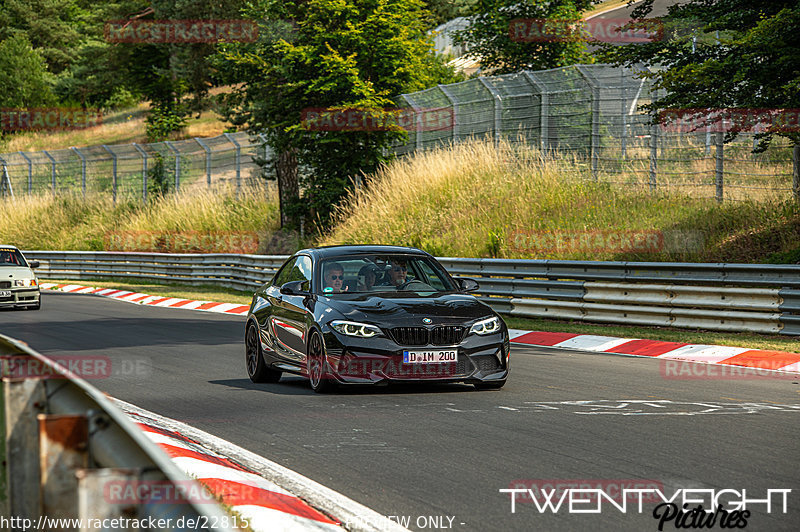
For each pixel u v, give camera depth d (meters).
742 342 30.12
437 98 66.81
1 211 103.00
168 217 81.62
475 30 87.81
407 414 18.97
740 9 35.88
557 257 47.56
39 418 5.86
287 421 18.34
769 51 32.38
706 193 50.41
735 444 15.69
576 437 16.38
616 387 22.78
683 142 56.50
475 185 59.31
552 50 85.56
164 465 5.24
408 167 64.50
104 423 6.03
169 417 19.02
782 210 43.38
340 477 13.62
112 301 58.34
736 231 43.12
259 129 67.06
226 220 77.44
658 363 27.77
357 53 64.19
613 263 37.38
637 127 57.56
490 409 19.48
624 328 36.12
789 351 28.28
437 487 12.91
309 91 62.00
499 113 63.28
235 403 20.80
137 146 94.50
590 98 58.72
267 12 64.56
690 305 34.31
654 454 14.91
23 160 122.75
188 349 32.03
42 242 94.88
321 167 68.12
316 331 21.75
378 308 21.69
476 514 11.50
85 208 97.81
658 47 36.59
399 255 24.36
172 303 56.12
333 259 23.86
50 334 36.97
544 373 25.47
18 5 192.50
